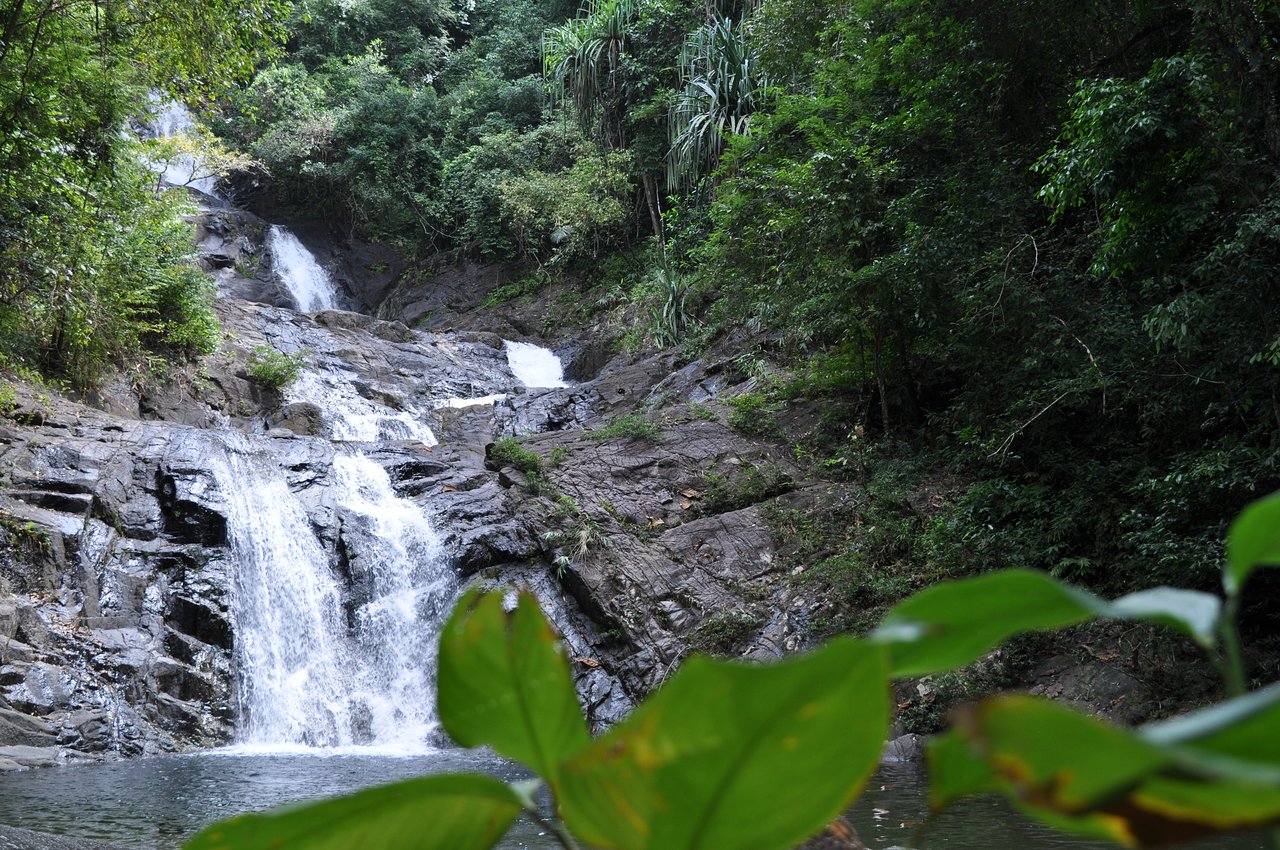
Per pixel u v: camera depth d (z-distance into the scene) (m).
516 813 0.53
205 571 11.77
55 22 12.34
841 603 11.78
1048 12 11.72
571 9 33.28
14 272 12.80
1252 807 0.32
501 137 29.28
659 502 13.99
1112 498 10.73
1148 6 11.03
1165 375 10.06
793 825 0.43
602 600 12.52
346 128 30.38
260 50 13.24
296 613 12.48
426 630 12.89
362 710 12.15
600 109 25.98
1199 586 9.36
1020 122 12.84
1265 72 8.61
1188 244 10.23
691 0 24.86
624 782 0.43
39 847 3.53
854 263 13.76
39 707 9.30
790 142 15.75
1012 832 4.64
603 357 23.48
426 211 30.61
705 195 22.05
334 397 19.44
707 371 18.27
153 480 12.52
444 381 21.81
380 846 0.52
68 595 10.75
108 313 15.51
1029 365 11.34
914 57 13.09
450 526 13.65
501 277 28.53
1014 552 11.16
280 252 28.45
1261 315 8.68
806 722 0.41
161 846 4.59
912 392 14.83
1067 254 12.11
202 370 17.56
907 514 12.80
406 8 35.06
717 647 11.86
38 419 12.84
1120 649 9.60
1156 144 8.60
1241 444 9.01
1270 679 8.77
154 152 21.28
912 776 7.14
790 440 15.05
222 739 10.73
